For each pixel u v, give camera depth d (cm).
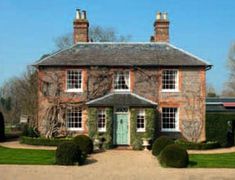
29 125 3919
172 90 3509
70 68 3528
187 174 2047
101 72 3516
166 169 2208
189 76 3512
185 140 3459
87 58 3578
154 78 3503
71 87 3547
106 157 2706
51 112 3506
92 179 1903
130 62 3512
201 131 3478
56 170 2123
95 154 2867
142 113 3334
